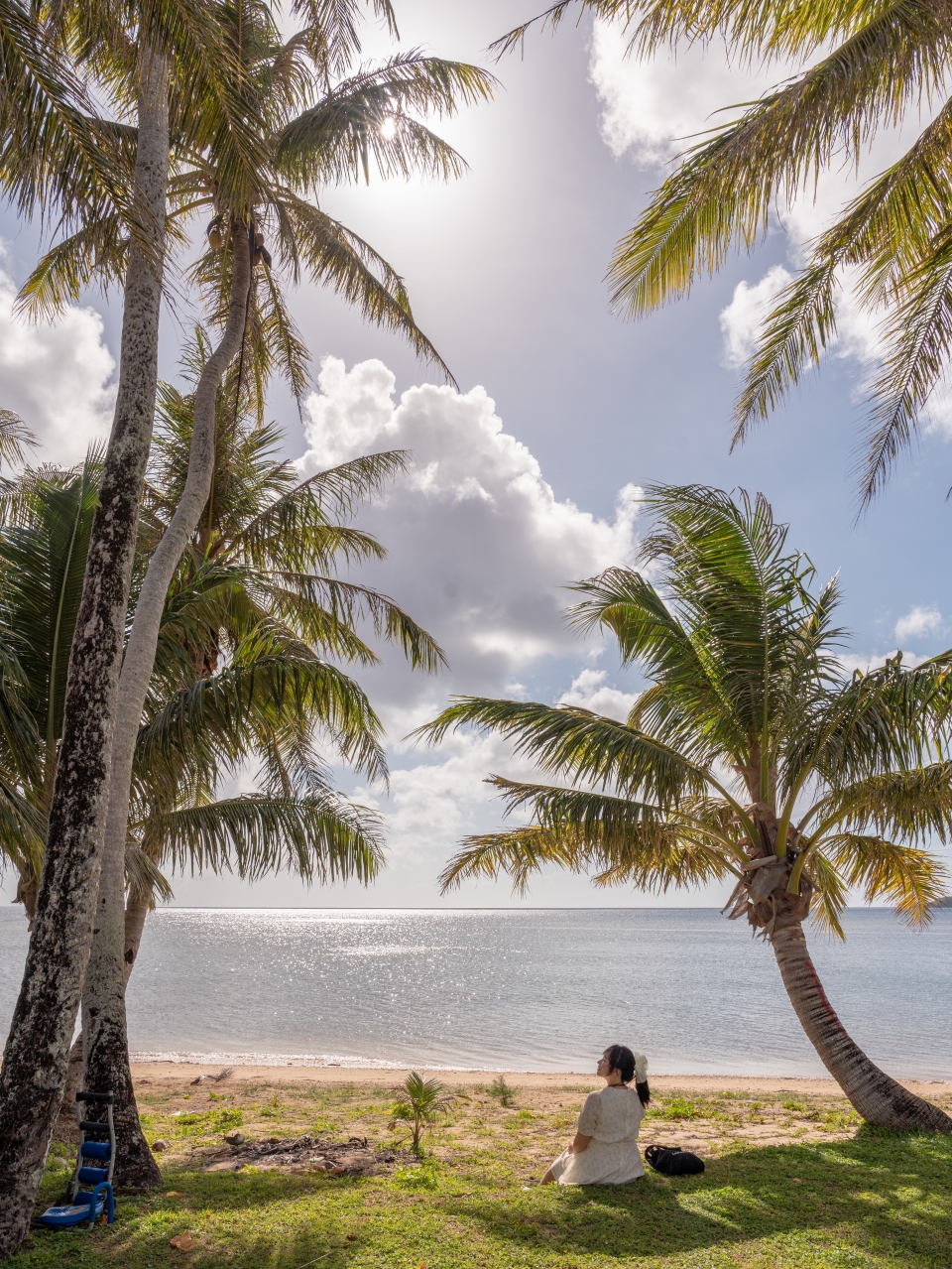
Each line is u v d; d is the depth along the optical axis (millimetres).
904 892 11539
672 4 7129
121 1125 6395
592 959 69500
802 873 9672
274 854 9203
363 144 10688
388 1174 6840
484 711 9773
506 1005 34750
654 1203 5828
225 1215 5477
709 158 7008
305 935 141000
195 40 5488
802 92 6223
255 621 11273
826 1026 9258
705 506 9719
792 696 9180
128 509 6379
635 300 8141
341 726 10297
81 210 5367
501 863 11281
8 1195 5004
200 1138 8703
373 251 11664
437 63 10922
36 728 7852
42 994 5371
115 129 8891
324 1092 12930
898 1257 4816
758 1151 7773
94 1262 4695
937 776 8820
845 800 9352
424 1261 4652
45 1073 5262
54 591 8797
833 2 7188
